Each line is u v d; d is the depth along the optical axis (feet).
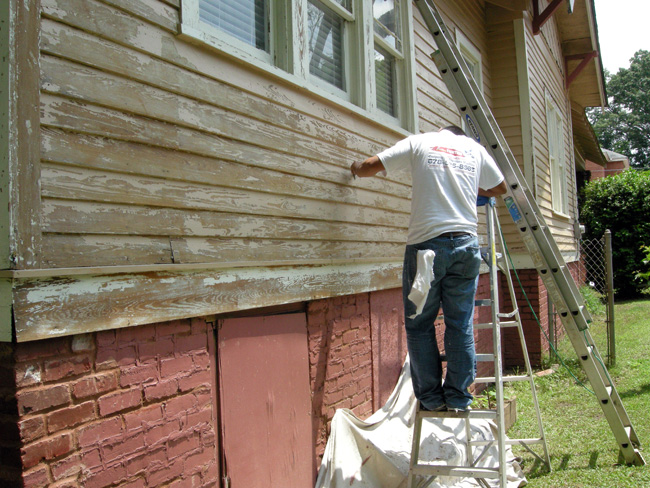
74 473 6.71
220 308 8.82
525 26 26.84
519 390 21.03
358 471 11.43
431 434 13.70
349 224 12.84
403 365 15.56
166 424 8.01
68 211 6.73
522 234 13.85
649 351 25.44
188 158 8.46
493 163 11.81
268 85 10.27
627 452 13.62
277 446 10.30
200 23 9.14
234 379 9.42
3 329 6.09
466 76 13.73
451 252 10.22
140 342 7.68
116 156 7.36
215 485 8.82
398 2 16.89
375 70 15.65
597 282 52.47
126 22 7.59
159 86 8.03
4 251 6.10
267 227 10.05
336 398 12.23
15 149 6.16
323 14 13.12
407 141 11.30
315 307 11.67
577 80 45.34
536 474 13.70
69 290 6.61
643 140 209.26
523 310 26.04
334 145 12.32
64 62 6.78
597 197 52.80
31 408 6.26
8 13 6.15
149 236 7.77
